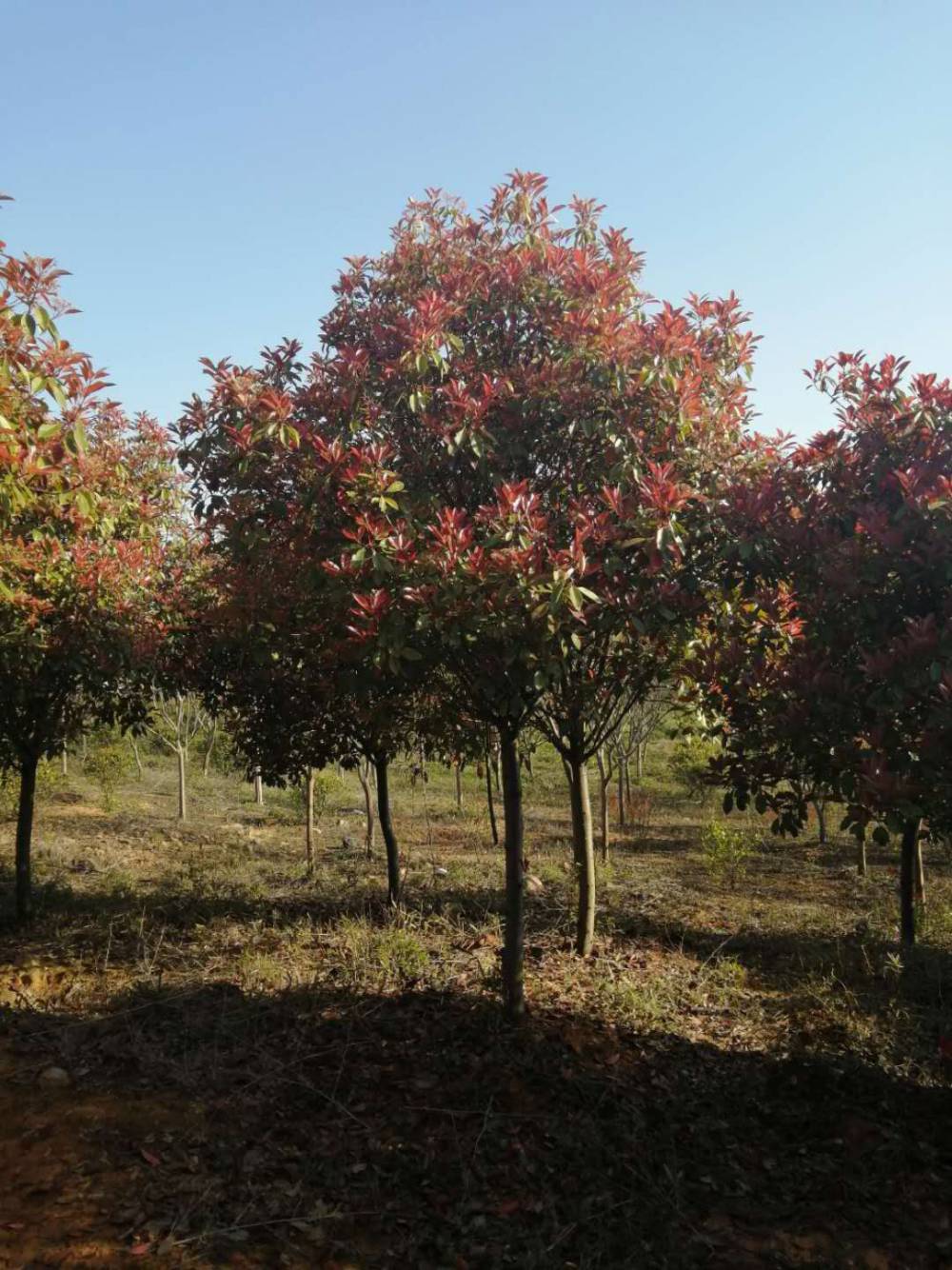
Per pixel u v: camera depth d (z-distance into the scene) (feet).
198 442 17.07
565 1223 12.03
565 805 56.90
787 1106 15.47
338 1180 12.67
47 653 23.34
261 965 20.77
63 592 23.13
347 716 25.77
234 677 26.96
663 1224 11.82
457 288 18.01
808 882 35.09
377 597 14.02
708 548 16.52
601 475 16.98
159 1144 13.28
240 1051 16.39
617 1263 11.23
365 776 43.06
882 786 12.64
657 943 25.16
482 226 19.60
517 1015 18.30
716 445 18.03
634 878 34.63
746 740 15.72
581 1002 19.70
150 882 31.58
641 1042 17.81
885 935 25.81
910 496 13.96
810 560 15.51
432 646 15.72
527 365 18.28
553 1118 14.58
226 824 46.73
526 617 14.17
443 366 16.88
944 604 13.83
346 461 15.24
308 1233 11.55
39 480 16.94
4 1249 10.80
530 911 28.19
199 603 26.09
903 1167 13.43
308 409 17.08
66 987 19.99
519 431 17.12
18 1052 16.16
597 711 22.43
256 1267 10.84
